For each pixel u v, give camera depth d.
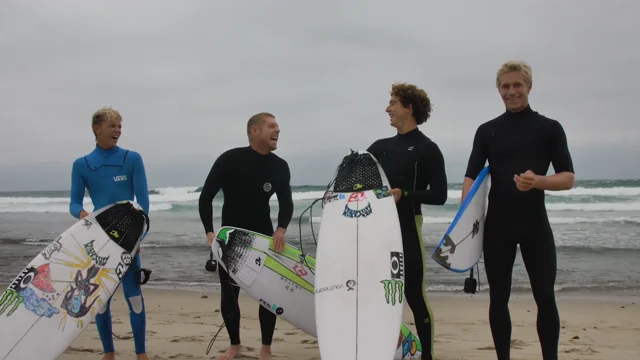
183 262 9.69
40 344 3.36
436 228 13.71
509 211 3.40
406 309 6.30
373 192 3.83
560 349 4.62
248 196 4.14
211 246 4.03
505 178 3.44
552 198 20.53
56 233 14.27
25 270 3.53
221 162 4.11
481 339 5.05
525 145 3.41
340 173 4.03
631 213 16.62
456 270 3.50
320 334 3.29
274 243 4.08
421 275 3.64
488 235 3.49
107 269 3.63
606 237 11.88
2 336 3.31
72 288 3.53
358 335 3.24
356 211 3.78
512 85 3.42
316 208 19.62
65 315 3.46
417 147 3.74
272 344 4.80
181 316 6.09
